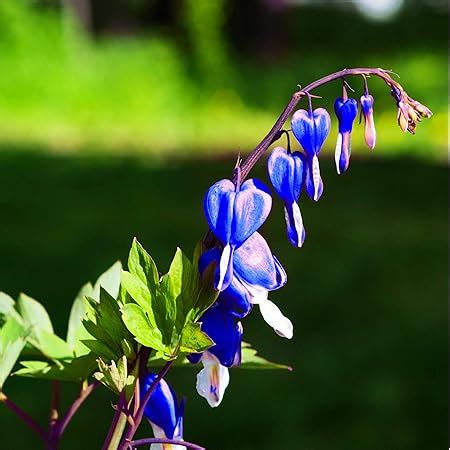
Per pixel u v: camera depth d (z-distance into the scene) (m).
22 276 8.80
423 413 5.71
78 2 29.20
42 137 18.41
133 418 1.64
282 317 1.61
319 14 30.31
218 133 20.61
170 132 20.25
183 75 23.14
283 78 23.97
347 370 6.32
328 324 7.31
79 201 12.91
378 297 8.11
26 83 20.62
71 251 9.84
